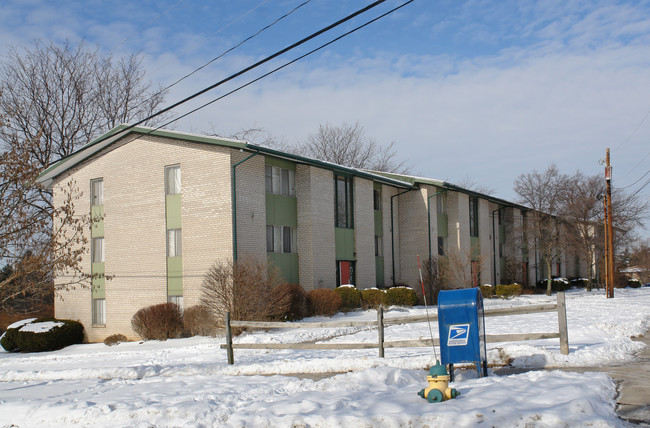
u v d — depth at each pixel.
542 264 55.34
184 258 25.12
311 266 27.62
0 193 13.20
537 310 11.05
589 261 48.59
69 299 29.00
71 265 13.26
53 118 39.25
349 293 27.84
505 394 7.74
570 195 47.66
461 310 9.26
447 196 39.69
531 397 7.52
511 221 49.19
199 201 24.88
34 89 38.25
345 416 7.34
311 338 19.03
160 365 14.24
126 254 27.11
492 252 46.19
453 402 7.59
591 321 17.98
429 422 6.92
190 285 24.88
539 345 12.98
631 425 6.68
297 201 28.23
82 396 10.32
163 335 23.61
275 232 26.92
